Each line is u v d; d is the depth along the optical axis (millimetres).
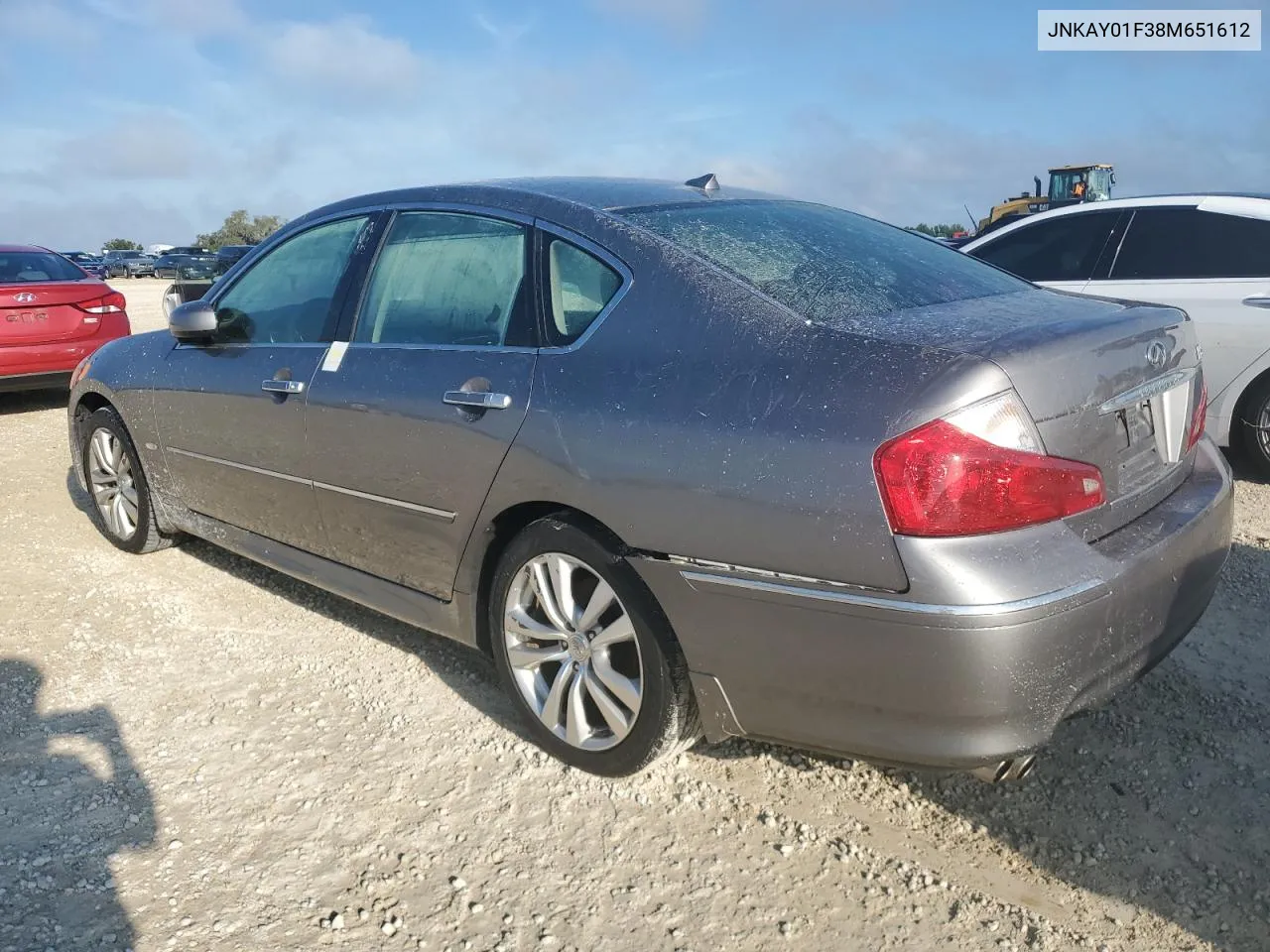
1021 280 3285
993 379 2133
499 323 2967
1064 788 2785
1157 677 3357
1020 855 2529
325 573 3592
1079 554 2178
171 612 4039
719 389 2400
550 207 3004
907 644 2133
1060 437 2205
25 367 8078
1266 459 5707
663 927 2297
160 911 2340
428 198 3383
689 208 3066
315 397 3395
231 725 3170
